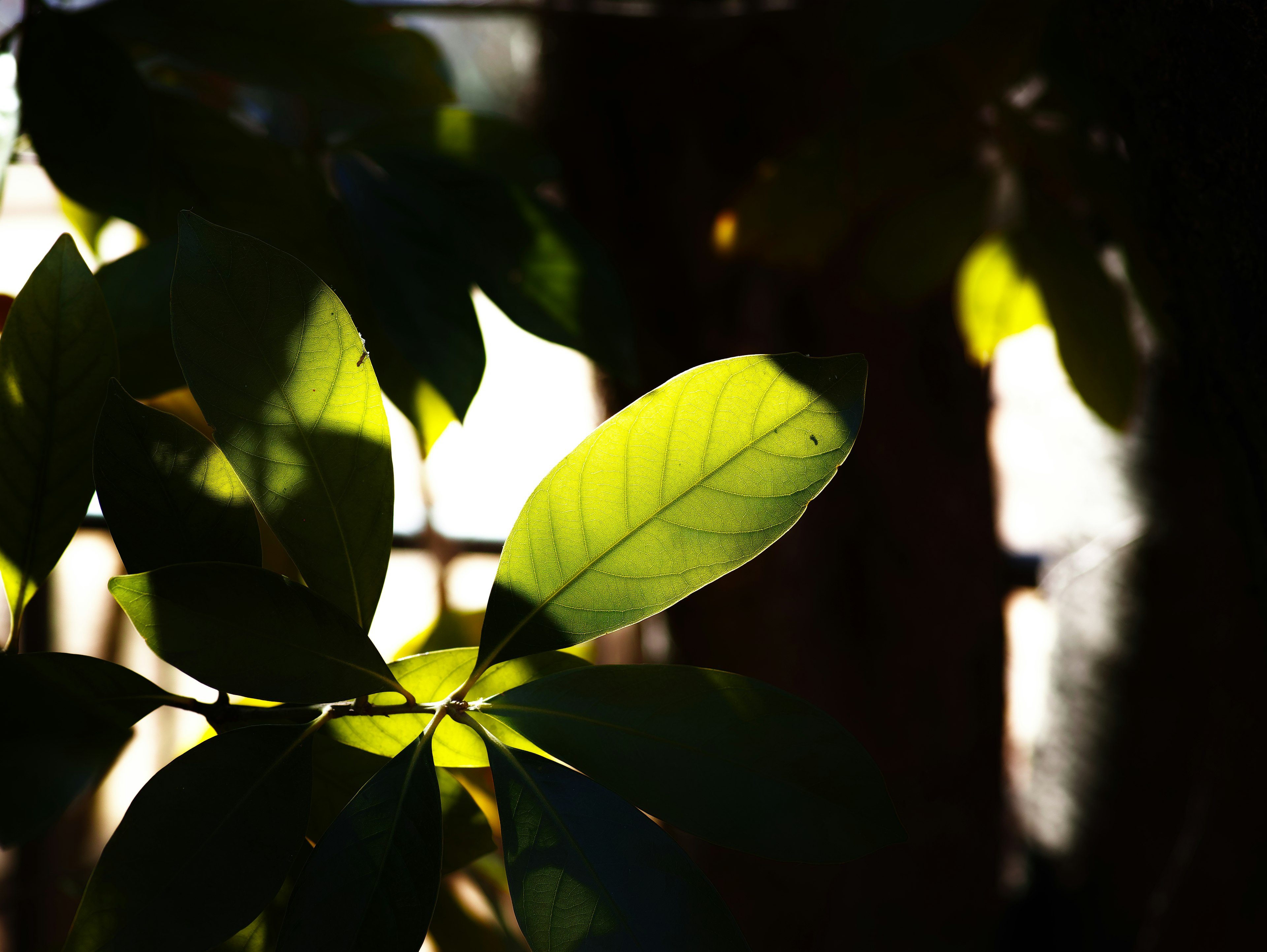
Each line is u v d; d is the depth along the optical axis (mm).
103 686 587
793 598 1549
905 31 798
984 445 1606
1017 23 1006
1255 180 661
